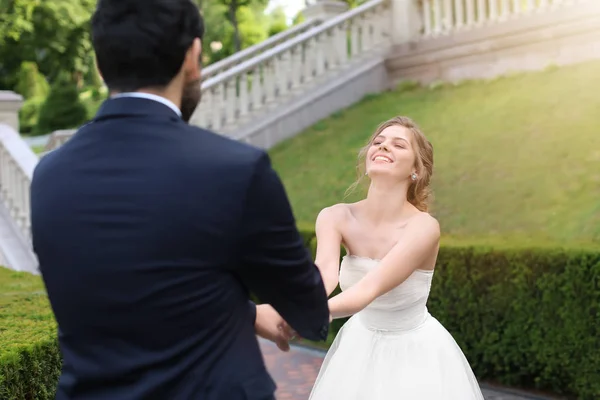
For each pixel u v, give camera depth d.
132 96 1.35
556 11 9.32
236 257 1.27
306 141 10.48
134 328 1.23
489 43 10.13
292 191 8.80
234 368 1.27
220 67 11.81
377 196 2.25
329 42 11.64
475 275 4.87
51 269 1.29
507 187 7.02
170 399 1.23
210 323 1.26
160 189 1.25
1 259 7.95
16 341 2.79
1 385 2.46
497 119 8.55
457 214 6.88
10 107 8.95
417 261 2.08
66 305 1.28
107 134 1.33
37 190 1.35
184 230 1.23
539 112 8.28
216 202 1.24
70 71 35.12
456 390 2.26
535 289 4.53
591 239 5.52
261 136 10.73
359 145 9.65
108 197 1.26
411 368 2.25
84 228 1.26
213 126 10.52
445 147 8.36
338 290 6.09
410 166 2.22
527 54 9.74
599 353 4.18
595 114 7.70
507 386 4.78
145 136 1.31
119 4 1.33
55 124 27.20
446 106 9.70
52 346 2.89
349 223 2.31
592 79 8.52
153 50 1.32
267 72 11.02
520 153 7.57
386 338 2.31
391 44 12.12
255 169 1.27
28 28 29.48
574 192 6.48
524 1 11.58
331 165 9.27
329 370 2.40
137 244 1.23
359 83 11.70
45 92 33.88
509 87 9.47
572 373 4.34
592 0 8.91
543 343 4.49
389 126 2.29
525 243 4.81
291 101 11.12
